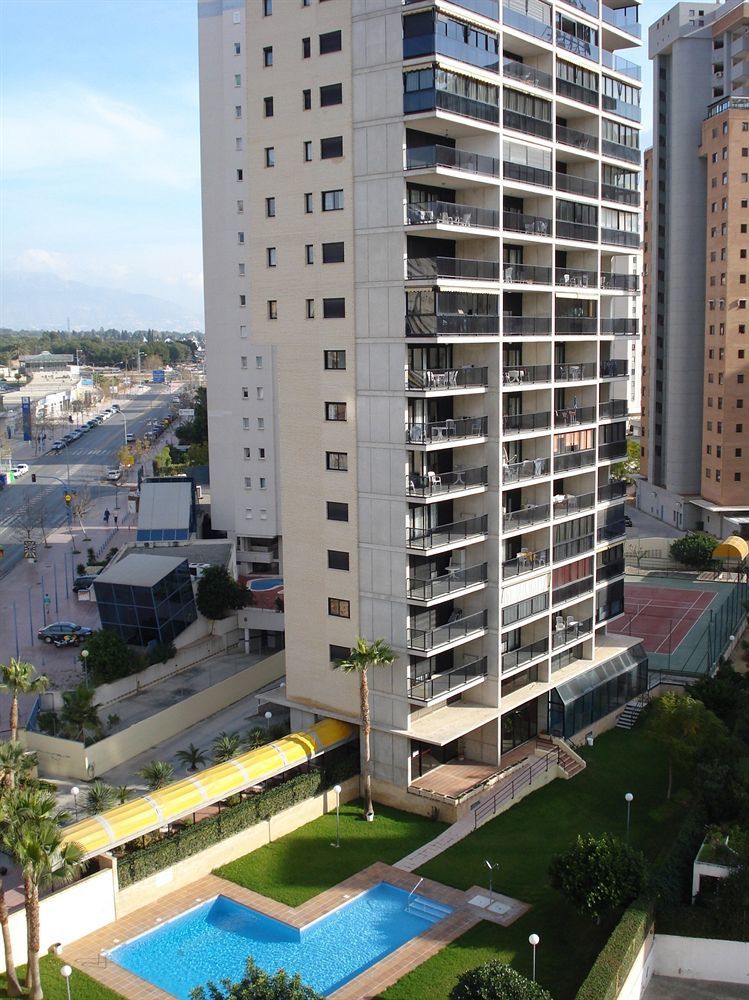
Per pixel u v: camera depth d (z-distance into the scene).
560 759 54.69
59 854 36.91
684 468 115.31
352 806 50.59
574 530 59.38
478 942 38.72
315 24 48.53
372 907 41.72
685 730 48.97
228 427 99.56
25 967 37.50
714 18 108.56
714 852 40.31
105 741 55.03
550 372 55.50
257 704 64.62
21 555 111.19
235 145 89.88
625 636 67.62
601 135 59.84
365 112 47.50
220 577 74.69
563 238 56.81
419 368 49.00
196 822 46.22
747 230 102.69
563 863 39.25
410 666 49.25
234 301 90.81
